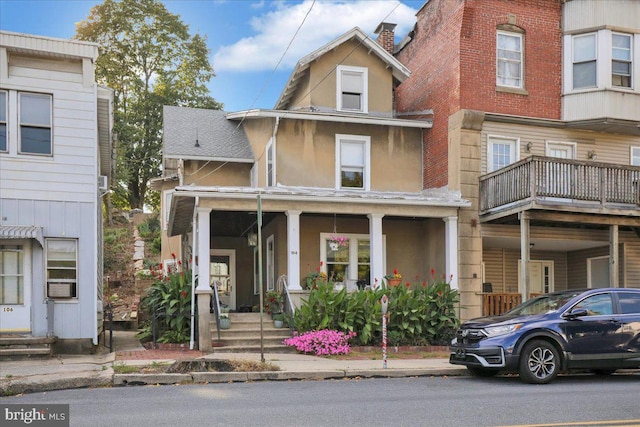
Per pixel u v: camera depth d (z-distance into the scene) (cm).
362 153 2047
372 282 1738
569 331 1099
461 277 1827
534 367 1080
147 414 792
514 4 1969
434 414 788
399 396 939
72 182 1475
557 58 1998
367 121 2008
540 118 1944
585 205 1688
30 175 1442
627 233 2009
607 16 1945
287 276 1772
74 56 1477
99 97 1544
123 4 4122
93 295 1470
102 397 937
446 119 1967
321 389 1020
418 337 1634
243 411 810
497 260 2155
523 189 1675
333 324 1559
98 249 1727
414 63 2255
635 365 1114
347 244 1938
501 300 1847
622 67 1969
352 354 1477
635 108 1945
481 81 1916
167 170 2561
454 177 1895
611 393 969
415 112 2144
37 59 1466
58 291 1446
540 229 1927
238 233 2203
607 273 2084
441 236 1912
